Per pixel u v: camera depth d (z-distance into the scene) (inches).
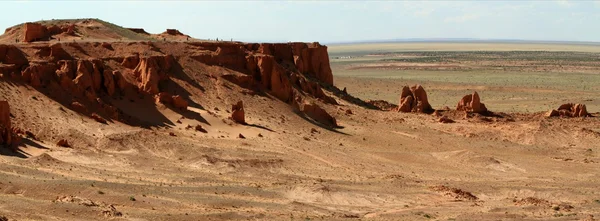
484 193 2428.6
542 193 2429.9
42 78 3009.4
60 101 2957.7
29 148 2390.5
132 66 3590.1
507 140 3779.5
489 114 4571.9
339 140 3435.0
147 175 2256.4
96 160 2402.8
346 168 2780.5
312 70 5157.5
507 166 3031.5
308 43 5280.5
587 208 2181.3
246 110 3663.9
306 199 2142.0
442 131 3949.3
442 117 4256.9
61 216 1585.9
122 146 2677.2
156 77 3491.6
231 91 3828.7
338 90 5103.3
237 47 4254.4
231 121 3385.8
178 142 2805.1
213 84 3836.1
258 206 1932.8
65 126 2736.2
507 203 2240.4
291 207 1967.3
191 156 2652.6
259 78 4124.0
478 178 2763.3
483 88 7618.1
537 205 2187.5
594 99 6525.6
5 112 2463.1
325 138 3452.3
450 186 2486.5
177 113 3319.4
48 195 1771.7
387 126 3964.1
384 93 7140.8
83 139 2664.9
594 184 2642.7
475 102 4584.2
